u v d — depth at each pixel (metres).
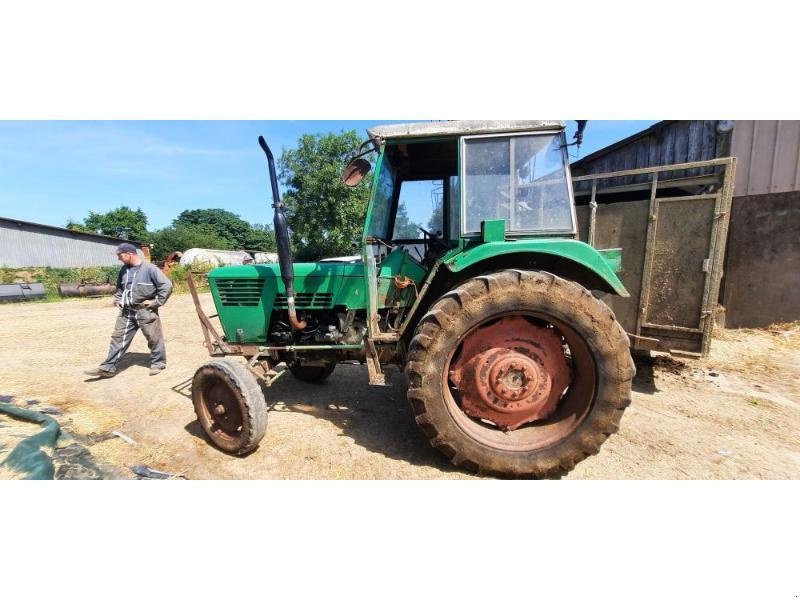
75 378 4.61
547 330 2.56
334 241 17.44
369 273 2.80
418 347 2.41
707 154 5.88
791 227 5.78
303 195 17.55
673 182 4.51
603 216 4.38
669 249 3.96
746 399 3.62
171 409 3.65
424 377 2.39
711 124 5.79
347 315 3.14
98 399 3.93
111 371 4.64
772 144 5.93
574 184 5.53
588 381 2.43
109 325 8.37
